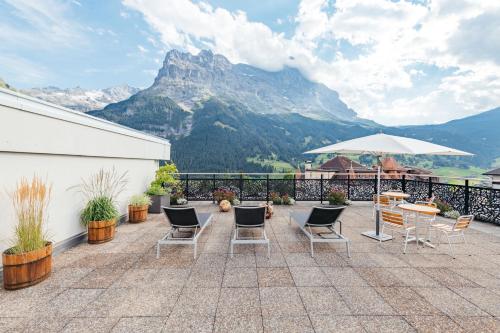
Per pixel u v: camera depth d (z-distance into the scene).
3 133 3.29
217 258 4.00
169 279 3.29
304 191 9.56
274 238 5.04
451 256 4.09
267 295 2.91
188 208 4.38
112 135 5.88
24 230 3.15
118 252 4.25
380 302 2.77
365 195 9.44
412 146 4.73
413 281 3.25
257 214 4.46
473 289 3.05
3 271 2.98
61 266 3.68
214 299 2.82
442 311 2.61
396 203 7.66
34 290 2.99
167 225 6.03
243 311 2.60
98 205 4.79
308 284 3.16
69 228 4.57
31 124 3.70
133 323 2.42
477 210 6.58
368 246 4.57
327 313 2.58
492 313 2.58
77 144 4.70
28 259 3.04
